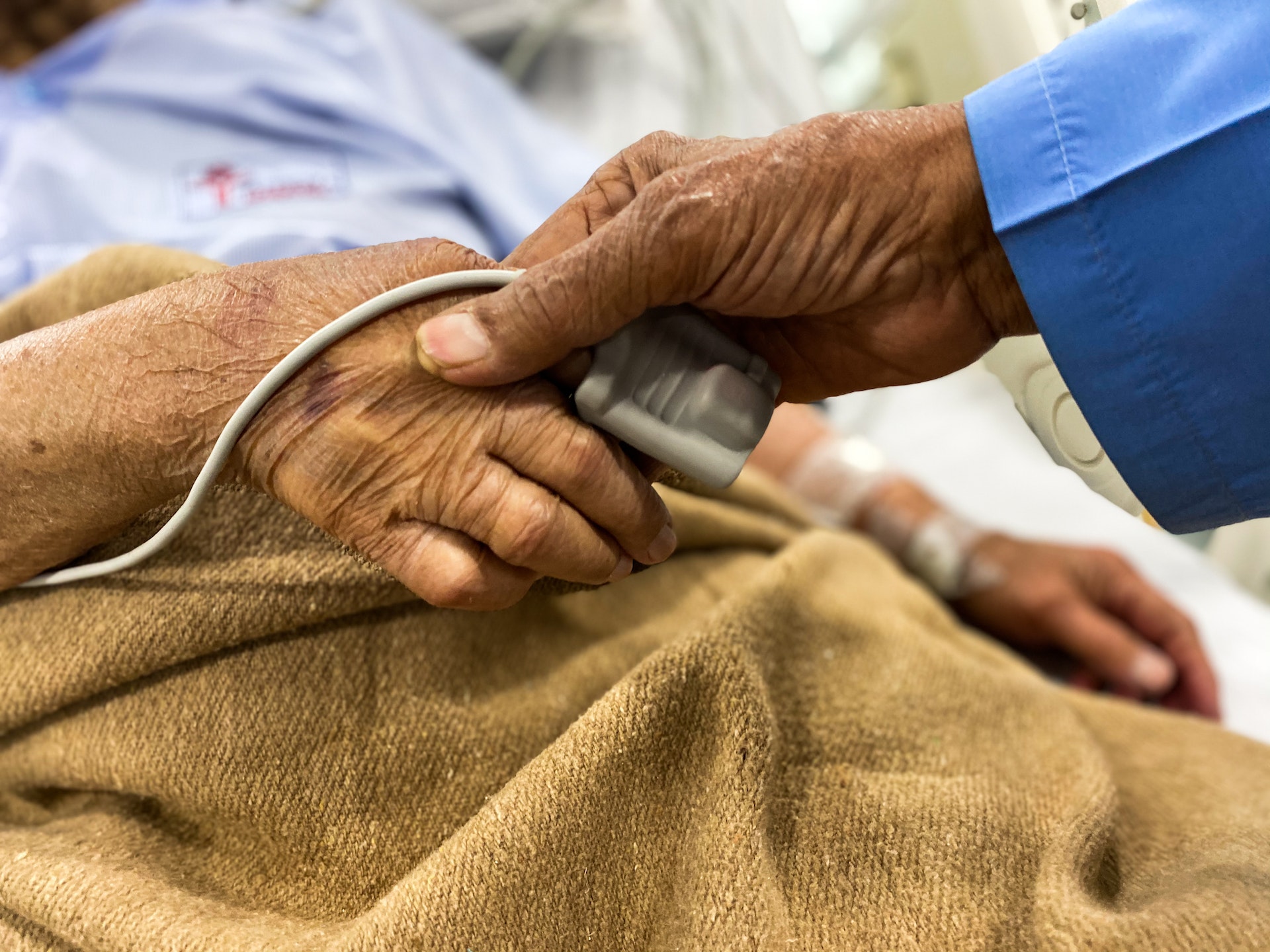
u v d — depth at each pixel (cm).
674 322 40
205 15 111
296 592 45
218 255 84
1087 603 90
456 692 49
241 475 41
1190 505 46
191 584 45
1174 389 42
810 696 54
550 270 36
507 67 152
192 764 44
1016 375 50
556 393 40
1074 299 41
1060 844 45
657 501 41
